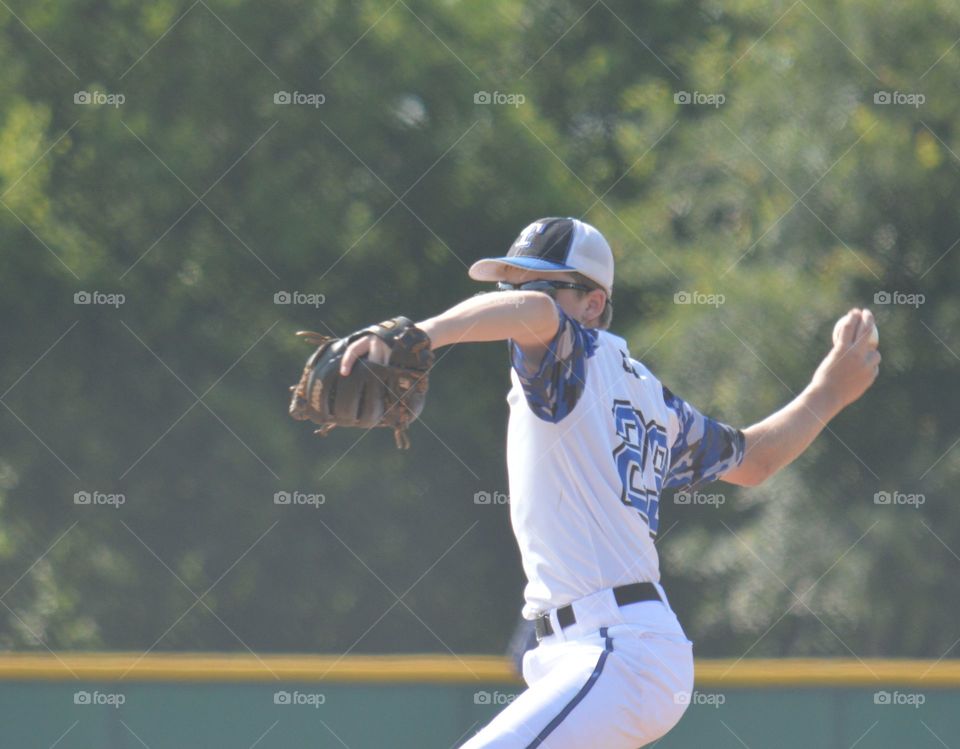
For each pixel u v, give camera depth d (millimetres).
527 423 7430
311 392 6562
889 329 29219
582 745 6945
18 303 34656
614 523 7324
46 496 34500
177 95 35000
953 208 29297
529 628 7668
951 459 29578
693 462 8438
